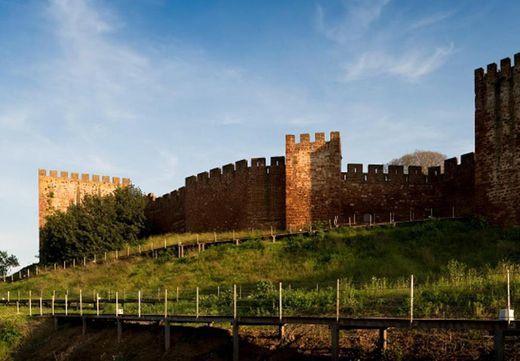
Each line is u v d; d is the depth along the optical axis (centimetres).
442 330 2264
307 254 4375
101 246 6209
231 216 5994
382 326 2086
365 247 4331
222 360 2512
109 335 3177
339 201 5488
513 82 4434
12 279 6438
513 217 4344
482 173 4603
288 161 5591
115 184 7938
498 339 1880
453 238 4244
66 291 4850
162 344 2844
